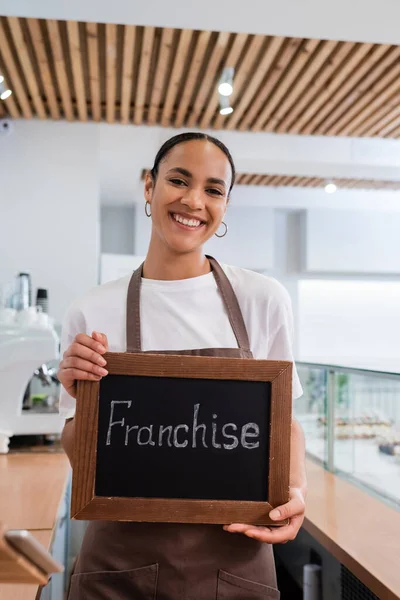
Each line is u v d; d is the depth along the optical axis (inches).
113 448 40.0
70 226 167.0
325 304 270.7
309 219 247.9
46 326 96.0
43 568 23.4
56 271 165.5
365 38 114.9
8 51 129.5
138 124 175.0
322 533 66.3
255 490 40.5
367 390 87.4
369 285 273.9
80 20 109.2
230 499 40.3
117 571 44.1
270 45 124.6
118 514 39.2
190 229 46.0
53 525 58.6
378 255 251.0
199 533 44.2
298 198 246.4
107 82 144.9
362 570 56.2
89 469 39.5
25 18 120.1
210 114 166.1
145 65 135.3
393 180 222.4
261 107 164.6
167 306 48.5
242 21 108.3
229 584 43.8
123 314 49.4
